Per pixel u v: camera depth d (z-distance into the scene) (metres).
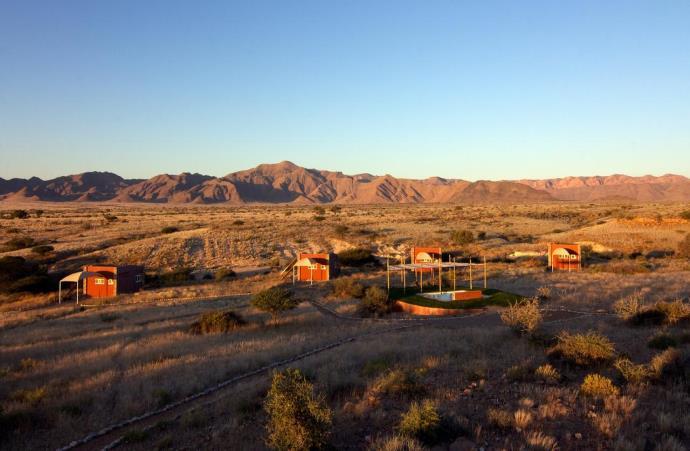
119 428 12.27
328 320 29.30
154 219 132.25
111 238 83.62
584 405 10.22
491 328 22.70
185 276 53.72
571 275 44.41
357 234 85.25
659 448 7.86
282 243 79.44
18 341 26.41
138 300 41.91
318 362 17.48
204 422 11.91
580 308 27.69
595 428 9.05
